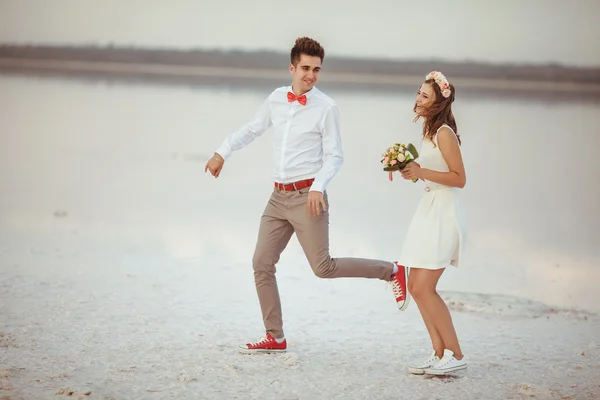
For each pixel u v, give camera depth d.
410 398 4.02
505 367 4.62
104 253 7.56
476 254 8.19
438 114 4.47
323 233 4.69
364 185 12.54
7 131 18.05
